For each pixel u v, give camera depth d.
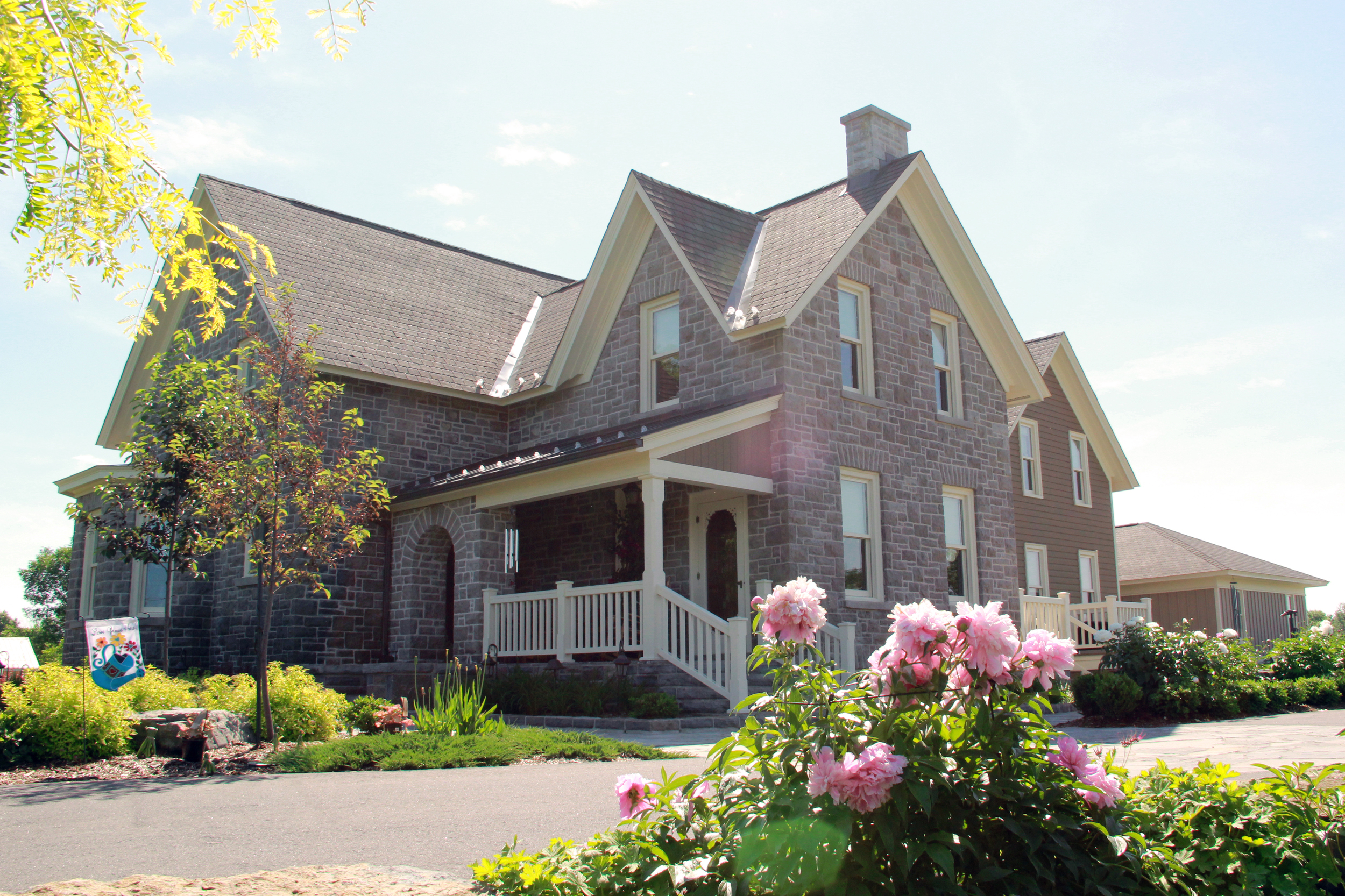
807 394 16.75
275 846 6.02
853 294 18.34
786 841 3.79
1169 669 14.69
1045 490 26.36
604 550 18.64
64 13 6.62
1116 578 28.22
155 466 16.67
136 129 6.95
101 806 7.45
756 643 15.75
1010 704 4.05
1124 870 4.02
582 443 17.61
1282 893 4.21
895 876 3.86
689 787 4.37
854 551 17.41
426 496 18.02
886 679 4.11
